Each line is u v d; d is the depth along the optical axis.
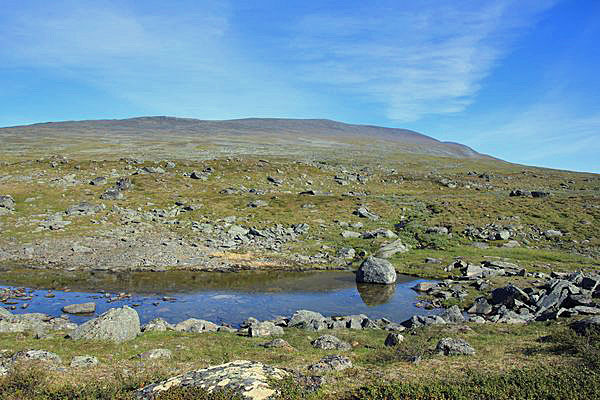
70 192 62.53
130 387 11.52
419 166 132.38
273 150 148.75
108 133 193.38
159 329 22.03
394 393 10.73
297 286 36.00
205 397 9.34
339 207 67.50
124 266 40.31
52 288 32.38
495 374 12.77
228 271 40.56
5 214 51.88
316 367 14.11
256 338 20.56
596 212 64.06
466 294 32.53
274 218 60.72
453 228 57.66
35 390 11.09
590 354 14.47
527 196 79.62
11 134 173.62
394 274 38.12
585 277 29.83
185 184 75.06
